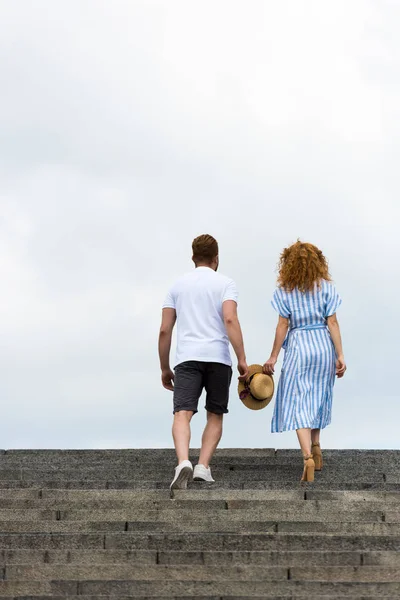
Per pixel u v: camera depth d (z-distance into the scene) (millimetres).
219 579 8031
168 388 11219
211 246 11078
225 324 10727
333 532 8914
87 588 7793
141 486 10398
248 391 11281
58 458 12125
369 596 7570
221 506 9461
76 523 9008
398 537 8562
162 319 10977
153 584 7805
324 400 11086
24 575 8047
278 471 11273
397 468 11570
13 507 9555
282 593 7754
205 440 10688
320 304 11234
